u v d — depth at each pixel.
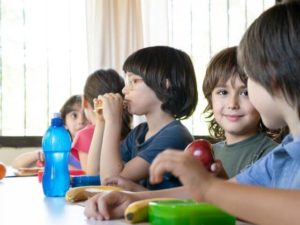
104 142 1.50
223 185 0.64
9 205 0.98
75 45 3.02
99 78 1.98
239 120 1.44
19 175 1.75
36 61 2.95
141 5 3.13
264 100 0.76
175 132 1.45
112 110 1.55
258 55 0.75
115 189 1.06
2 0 2.89
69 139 1.16
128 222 0.77
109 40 3.01
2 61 2.89
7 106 2.90
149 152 1.41
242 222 0.74
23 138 2.87
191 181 0.64
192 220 0.68
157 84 1.49
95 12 2.99
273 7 0.79
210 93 1.53
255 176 0.96
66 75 3.00
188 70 1.57
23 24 2.92
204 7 3.29
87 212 0.83
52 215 0.86
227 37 3.34
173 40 3.23
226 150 1.49
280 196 0.62
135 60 1.53
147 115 1.55
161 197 0.92
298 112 0.73
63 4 3.00
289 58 0.72
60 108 2.81
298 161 0.79
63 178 1.13
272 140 1.44
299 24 0.73
